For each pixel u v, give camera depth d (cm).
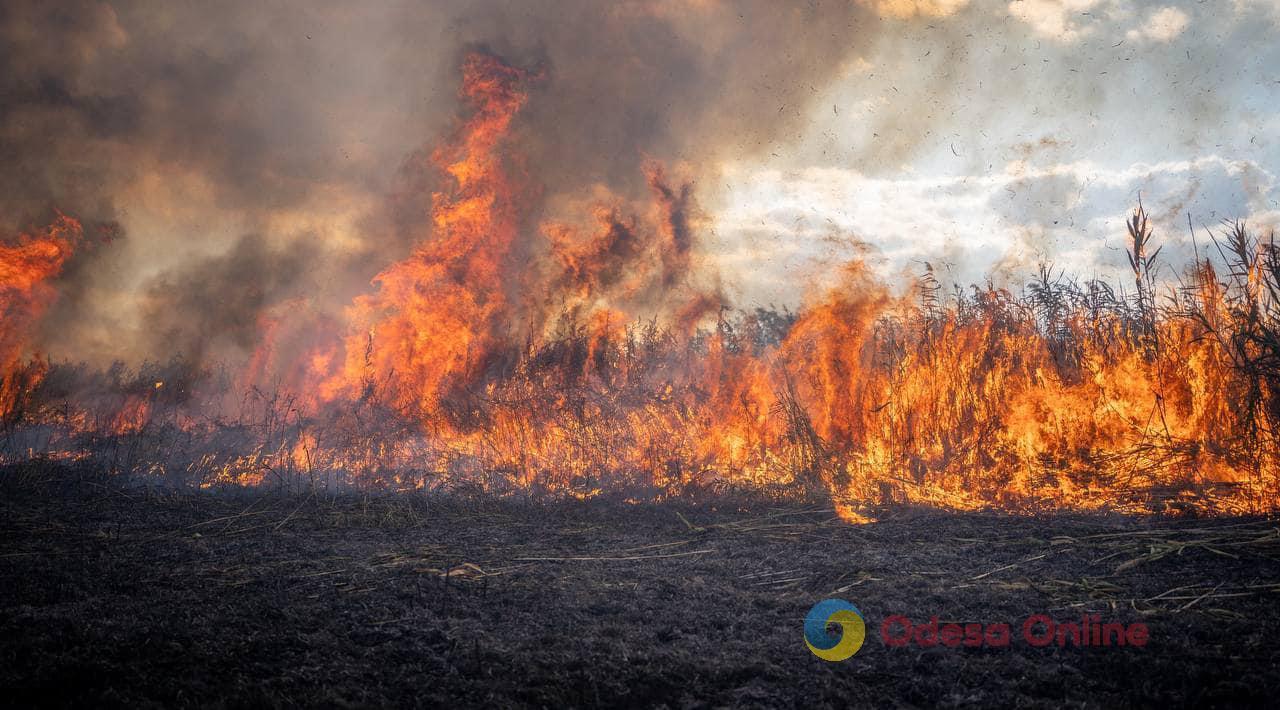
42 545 666
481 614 485
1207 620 444
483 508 813
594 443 959
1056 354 957
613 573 574
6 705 361
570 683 389
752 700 371
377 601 509
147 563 610
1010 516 705
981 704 362
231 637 439
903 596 504
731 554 622
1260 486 710
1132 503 716
